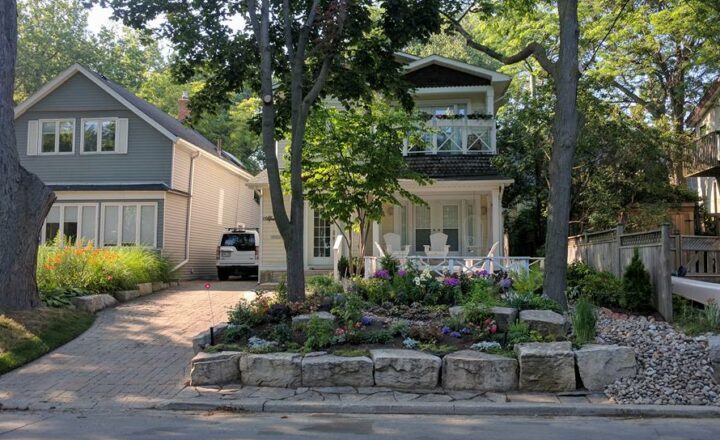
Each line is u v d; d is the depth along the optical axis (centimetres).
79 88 2147
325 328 792
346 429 563
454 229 1794
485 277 1101
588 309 776
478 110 1850
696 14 1647
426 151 1706
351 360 712
